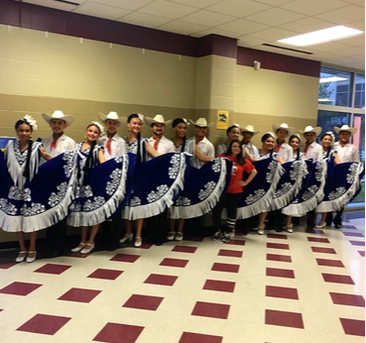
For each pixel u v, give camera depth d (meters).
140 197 4.45
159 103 5.32
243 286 3.50
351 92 7.73
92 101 4.80
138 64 5.09
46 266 3.86
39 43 4.40
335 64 7.18
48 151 4.17
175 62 5.39
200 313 2.93
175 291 3.33
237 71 5.96
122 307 2.99
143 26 5.06
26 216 3.81
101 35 4.79
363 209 7.93
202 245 4.79
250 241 5.07
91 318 2.80
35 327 2.65
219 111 5.48
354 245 5.01
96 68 4.79
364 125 8.07
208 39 5.38
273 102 6.42
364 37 5.33
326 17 4.50
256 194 5.21
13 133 4.36
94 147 4.21
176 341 2.52
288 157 5.66
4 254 4.22
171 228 4.98
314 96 6.94
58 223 4.14
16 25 4.26
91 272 3.72
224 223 5.74
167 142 4.74
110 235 4.62
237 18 4.61
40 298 3.11
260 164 5.22
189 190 4.79
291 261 4.27
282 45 5.86
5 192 3.87
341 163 5.82
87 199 4.16
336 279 3.76
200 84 5.56
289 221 5.65
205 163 4.88
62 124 4.16
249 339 2.57
